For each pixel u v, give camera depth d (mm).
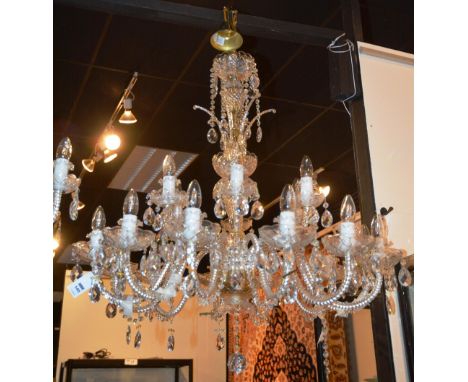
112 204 4457
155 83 2945
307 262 1906
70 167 1625
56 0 1807
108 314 1952
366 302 1682
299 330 4871
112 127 3340
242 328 6051
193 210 1659
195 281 1724
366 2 2461
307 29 2070
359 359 4312
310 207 1985
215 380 5840
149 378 5320
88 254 1843
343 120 3328
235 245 2027
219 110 3207
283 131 3471
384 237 1672
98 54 2686
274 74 2910
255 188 1940
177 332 5879
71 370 5062
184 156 3785
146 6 1881
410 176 1959
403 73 2135
